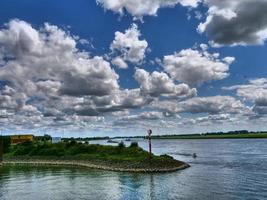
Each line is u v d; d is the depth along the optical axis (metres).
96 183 67.12
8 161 124.88
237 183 63.53
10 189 62.62
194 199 50.00
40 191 59.88
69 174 83.88
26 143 149.75
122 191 57.38
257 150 161.38
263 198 49.97
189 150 174.50
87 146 124.19
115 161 96.56
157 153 151.50
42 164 114.69
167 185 62.50
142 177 74.12
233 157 122.94
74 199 52.12
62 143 135.00
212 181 66.62
